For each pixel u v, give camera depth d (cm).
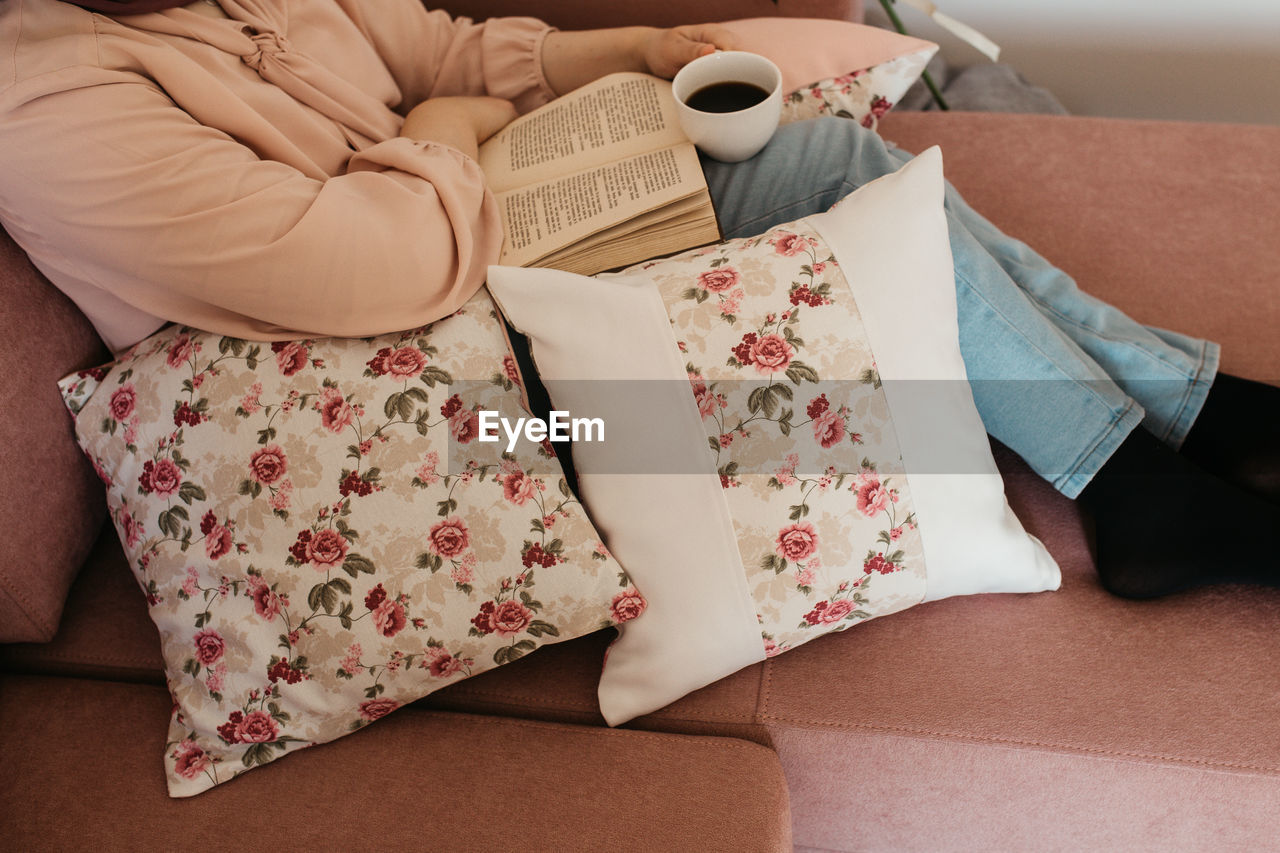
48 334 86
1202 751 74
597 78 111
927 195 81
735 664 79
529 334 79
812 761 82
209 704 77
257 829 74
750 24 110
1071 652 82
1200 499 85
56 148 73
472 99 106
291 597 75
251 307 78
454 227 82
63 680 88
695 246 89
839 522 76
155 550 80
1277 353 99
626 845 72
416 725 82
